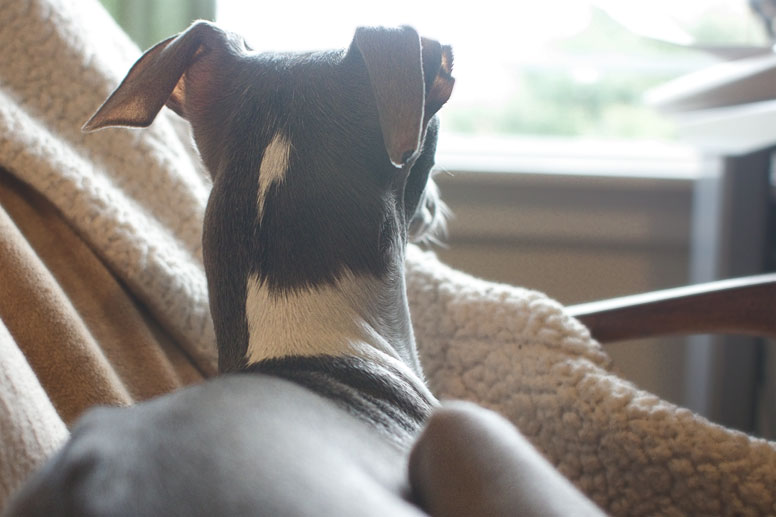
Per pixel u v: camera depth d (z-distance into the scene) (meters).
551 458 0.88
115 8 1.49
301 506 0.41
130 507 0.40
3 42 0.98
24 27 0.98
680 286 1.85
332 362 0.59
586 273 1.84
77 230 0.93
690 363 1.62
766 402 1.54
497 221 1.80
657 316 0.91
